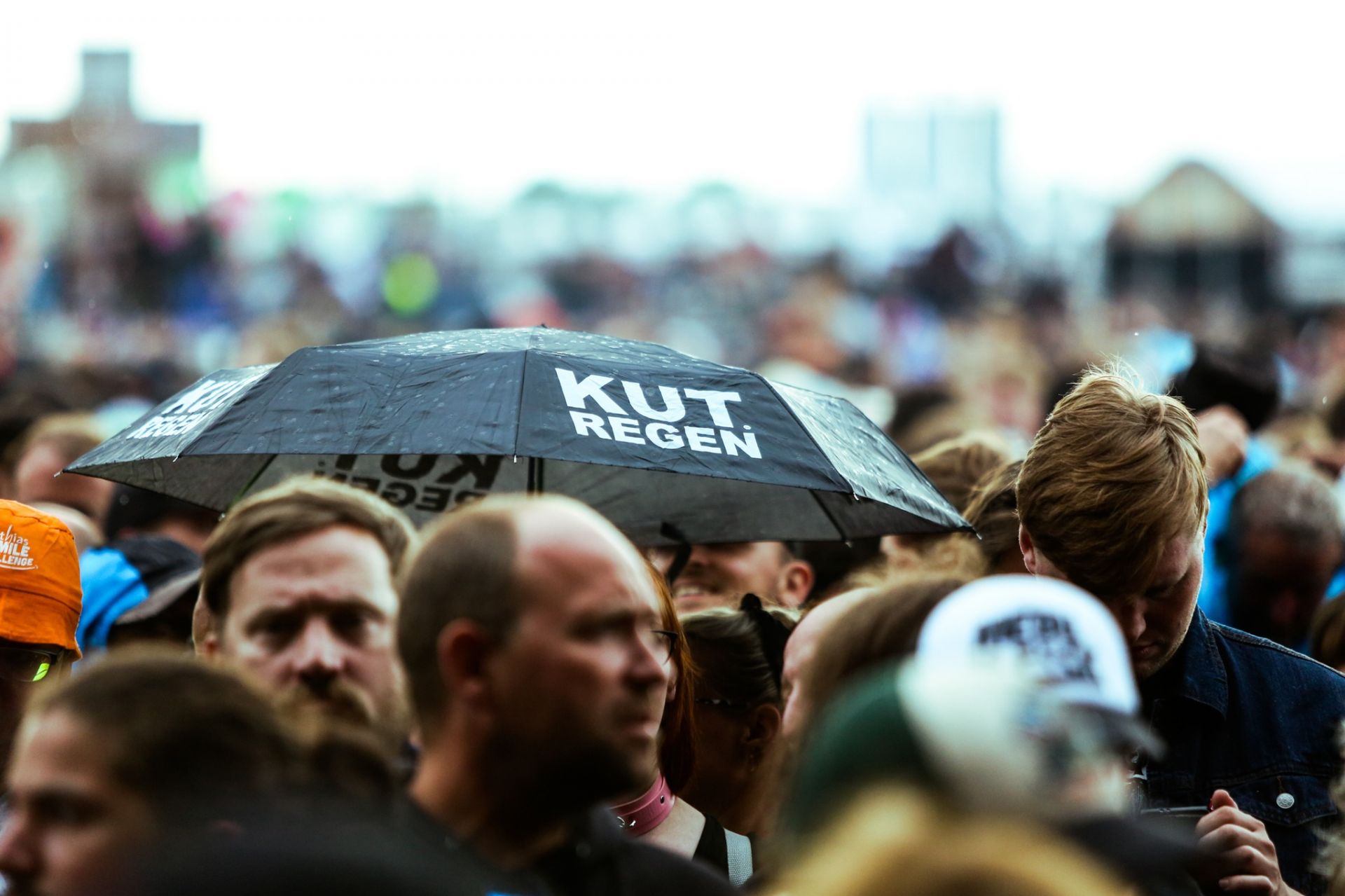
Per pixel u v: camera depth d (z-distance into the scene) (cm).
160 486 1159
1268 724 945
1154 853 512
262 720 587
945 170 6675
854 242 6016
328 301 5666
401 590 649
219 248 5619
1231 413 1652
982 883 451
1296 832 924
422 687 633
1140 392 898
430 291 5919
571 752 620
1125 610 868
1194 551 871
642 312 6184
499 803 624
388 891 480
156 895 475
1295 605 1385
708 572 1298
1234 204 5366
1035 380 4031
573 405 998
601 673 623
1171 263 5394
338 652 809
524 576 625
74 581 930
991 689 495
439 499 1160
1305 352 4172
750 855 964
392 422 990
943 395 2498
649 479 1193
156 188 5684
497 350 1042
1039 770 488
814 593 1400
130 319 5303
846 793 487
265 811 518
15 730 891
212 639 862
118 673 585
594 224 6275
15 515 913
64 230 5497
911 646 668
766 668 1047
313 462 1164
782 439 1028
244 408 1022
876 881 460
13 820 577
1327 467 2220
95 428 1772
